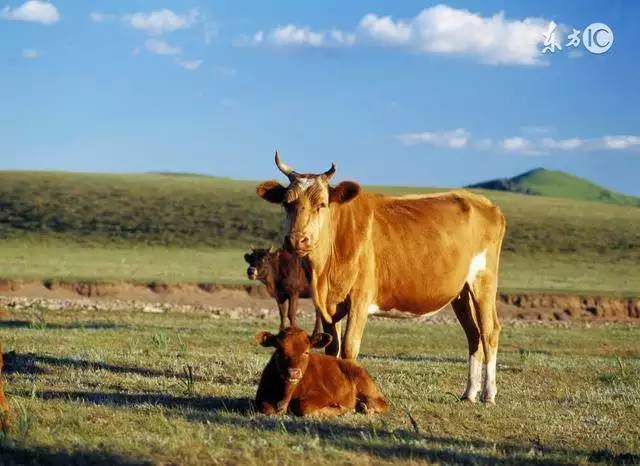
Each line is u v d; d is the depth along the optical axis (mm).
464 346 25344
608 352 26062
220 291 43438
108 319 29125
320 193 11211
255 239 72688
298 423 9984
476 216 13305
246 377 14656
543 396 14188
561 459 8922
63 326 25281
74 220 74375
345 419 10477
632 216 89375
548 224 81875
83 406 10375
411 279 12234
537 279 58000
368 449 8695
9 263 54156
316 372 10758
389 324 32844
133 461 7645
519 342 27781
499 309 42375
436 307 12727
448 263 12617
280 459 7965
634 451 9883
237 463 7742
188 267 56844
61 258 59312
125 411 10203
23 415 8641
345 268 11688
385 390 13648
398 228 12219
